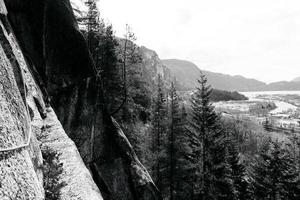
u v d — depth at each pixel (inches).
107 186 711.1
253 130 4717.0
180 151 1155.9
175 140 1149.1
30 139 329.7
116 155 777.6
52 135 480.4
